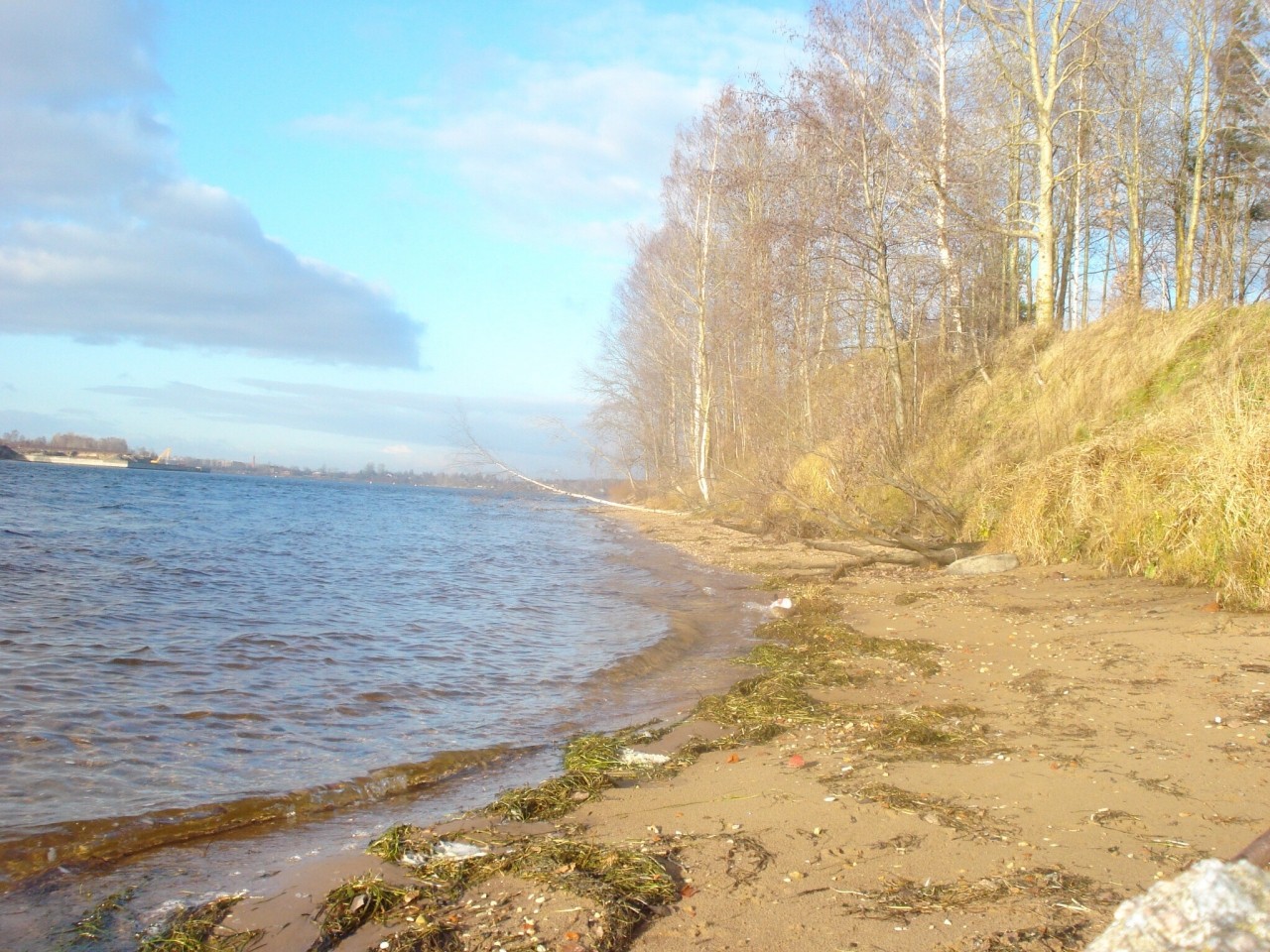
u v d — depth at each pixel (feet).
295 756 20.02
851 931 11.23
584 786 18.08
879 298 69.56
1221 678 22.76
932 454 65.67
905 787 16.71
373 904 12.58
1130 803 15.08
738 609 44.16
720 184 82.43
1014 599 37.58
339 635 34.68
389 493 308.60
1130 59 81.00
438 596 47.67
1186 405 44.29
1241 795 15.17
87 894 13.23
